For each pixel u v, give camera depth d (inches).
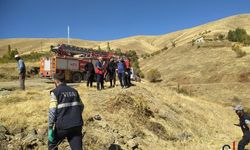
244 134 443.5
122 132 456.1
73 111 270.8
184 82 2261.3
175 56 3065.9
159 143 487.5
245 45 3041.3
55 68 971.9
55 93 269.6
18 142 352.8
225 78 2160.4
